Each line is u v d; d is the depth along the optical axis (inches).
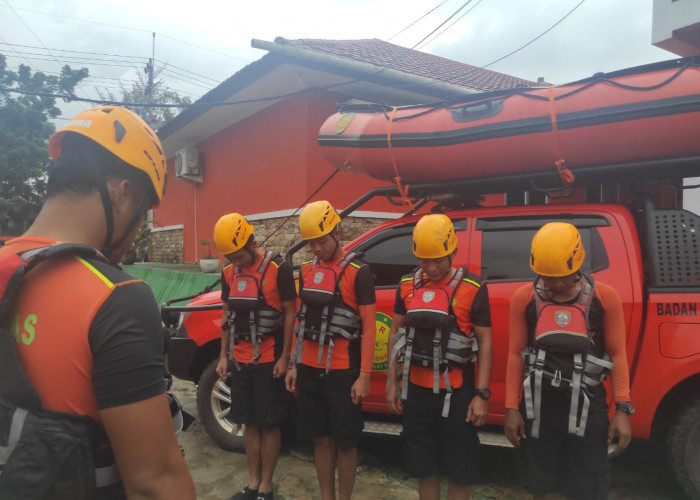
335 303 99.0
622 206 117.3
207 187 446.3
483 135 118.0
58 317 32.0
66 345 31.6
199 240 467.2
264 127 353.1
